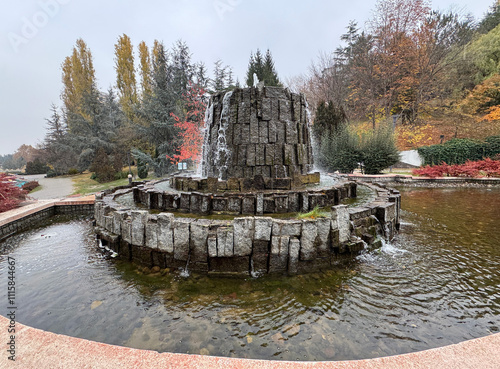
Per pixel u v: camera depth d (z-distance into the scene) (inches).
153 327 88.9
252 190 189.8
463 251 148.8
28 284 122.3
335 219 130.0
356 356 74.0
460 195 340.5
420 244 160.7
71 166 1025.5
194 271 127.3
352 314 93.6
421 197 328.8
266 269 124.8
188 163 614.5
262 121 203.2
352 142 550.0
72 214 273.0
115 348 58.7
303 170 223.9
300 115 226.4
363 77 850.1
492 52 809.5
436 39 778.8
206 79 743.7
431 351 56.1
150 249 135.1
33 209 236.8
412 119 827.4
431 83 796.0
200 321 91.6
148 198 186.4
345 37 1039.0
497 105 746.2
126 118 862.5
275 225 122.2
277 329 86.5
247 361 55.1
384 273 124.0
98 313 98.1
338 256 133.2
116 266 138.9
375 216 160.7
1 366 53.5
